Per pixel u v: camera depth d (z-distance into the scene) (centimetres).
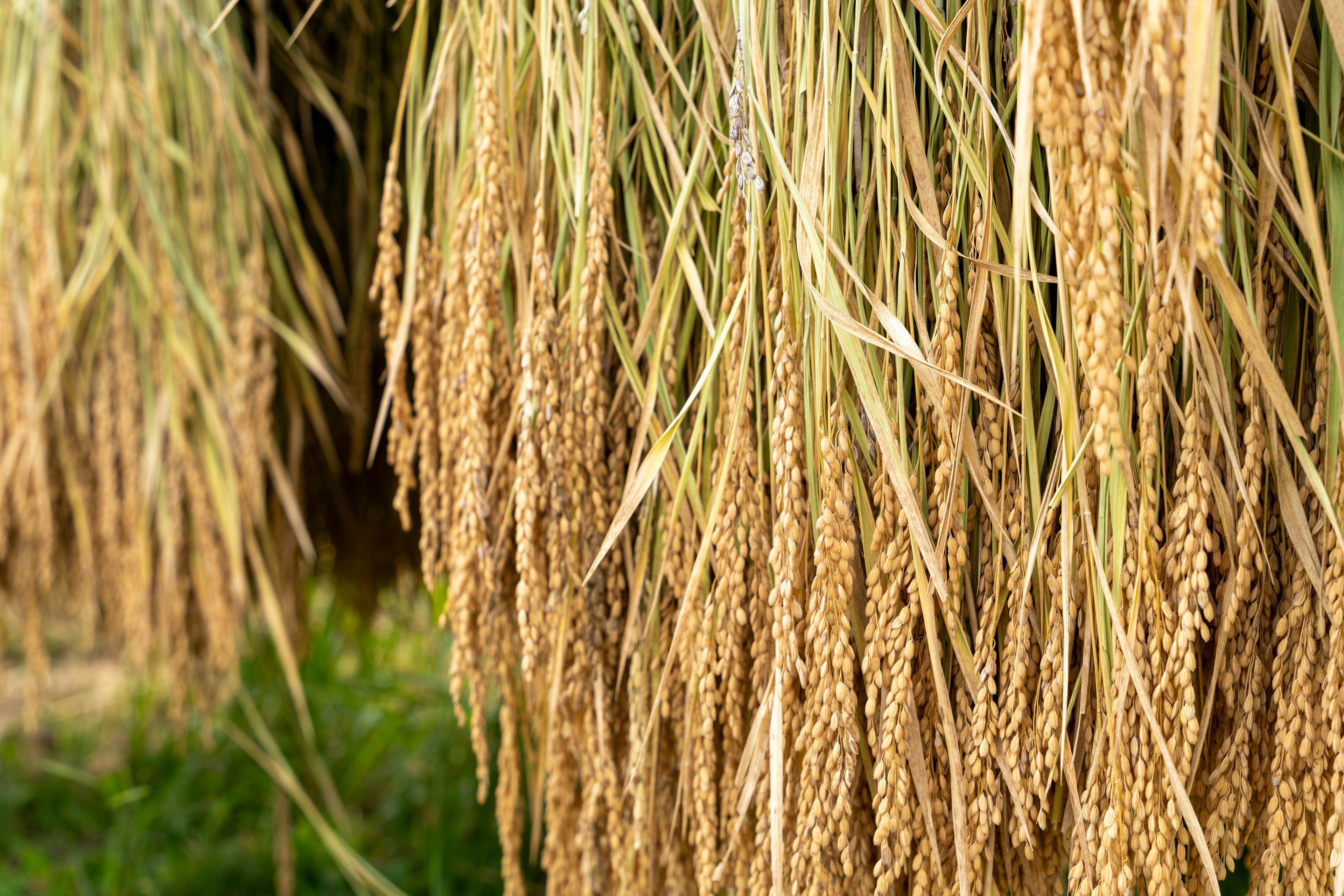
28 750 271
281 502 154
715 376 98
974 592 96
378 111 143
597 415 98
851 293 94
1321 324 91
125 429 135
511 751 103
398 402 103
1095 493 93
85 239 133
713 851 97
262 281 129
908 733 94
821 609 92
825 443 92
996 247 93
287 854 197
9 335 135
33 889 216
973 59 92
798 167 93
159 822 234
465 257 99
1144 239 89
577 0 99
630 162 100
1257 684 93
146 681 255
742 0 93
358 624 220
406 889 205
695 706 99
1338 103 90
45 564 142
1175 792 91
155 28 124
